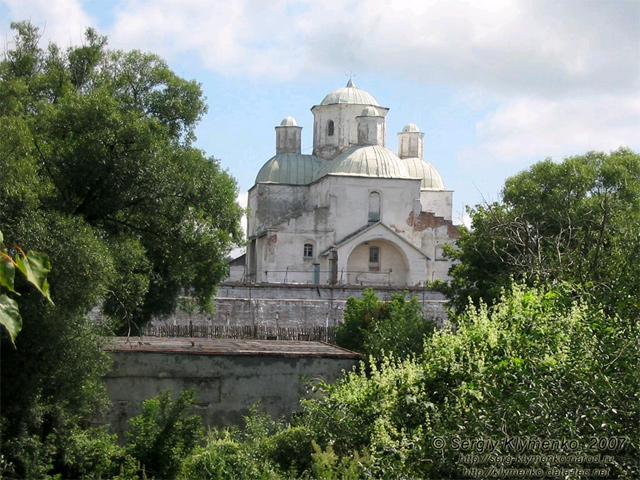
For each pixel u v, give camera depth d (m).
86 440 21.80
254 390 26.75
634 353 13.67
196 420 21.78
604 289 18.27
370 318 41.12
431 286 42.78
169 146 27.67
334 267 72.44
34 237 20.61
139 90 30.67
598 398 12.86
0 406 20.70
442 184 91.94
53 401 21.91
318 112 88.19
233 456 19.12
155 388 26.22
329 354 27.39
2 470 19.22
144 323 34.28
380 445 14.49
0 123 21.53
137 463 20.89
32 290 20.62
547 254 26.73
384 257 74.94
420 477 13.19
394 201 76.56
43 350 21.27
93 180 25.14
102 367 23.17
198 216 27.70
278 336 49.69
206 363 26.55
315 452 18.14
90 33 30.97
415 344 33.81
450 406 13.87
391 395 16.08
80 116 25.00
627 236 22.33
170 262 28.81
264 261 76.88
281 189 84.81
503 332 14.33
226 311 54.97
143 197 26.16
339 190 75.75
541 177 44.66
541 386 12.74
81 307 21.80
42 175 24.72
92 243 21.72
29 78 29.47
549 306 14.87
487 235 34.22
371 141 80.62
